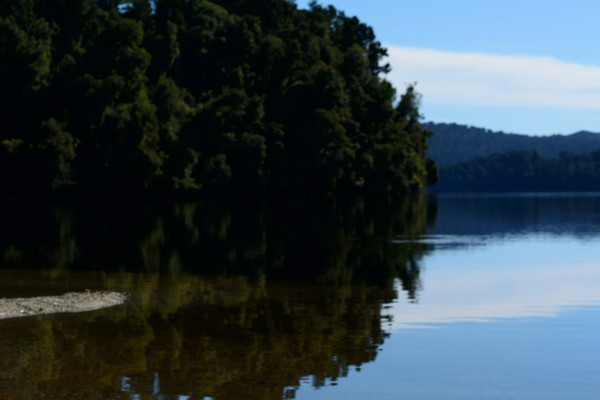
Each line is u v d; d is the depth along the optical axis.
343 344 16.89
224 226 56.94
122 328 18.12
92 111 94.31
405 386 13.89
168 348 16.25
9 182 89.50
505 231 55.75
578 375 14.71
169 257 35.09
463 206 106.62
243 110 111.94
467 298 23.56
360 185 126.00
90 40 109.69
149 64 113.81
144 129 94.88
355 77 143.25
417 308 21.62
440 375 14.59
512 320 19.84
